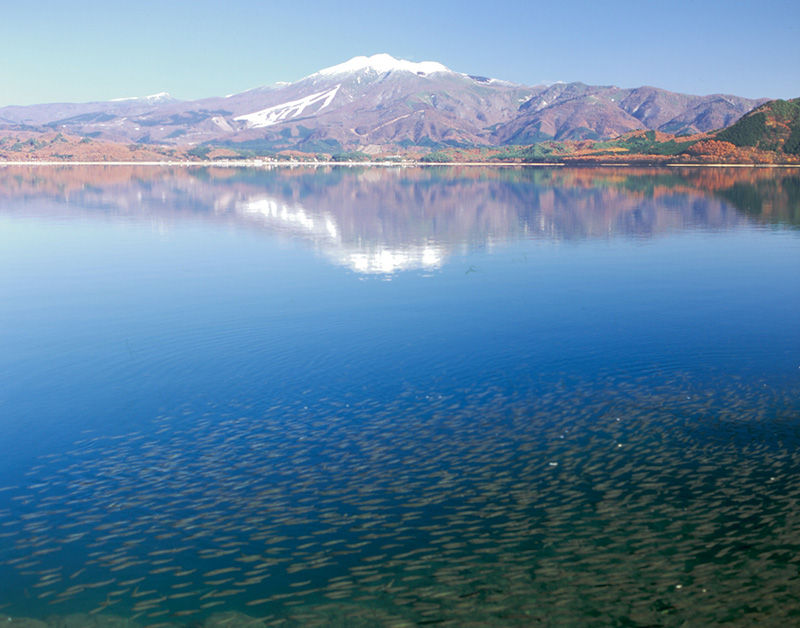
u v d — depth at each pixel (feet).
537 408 59.57
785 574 36.86
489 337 82.38
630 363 71.00
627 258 142.92
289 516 43.68
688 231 189.88
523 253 152.25
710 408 58.34
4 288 118.52
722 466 48.21
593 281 117.80
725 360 71.20
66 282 123.54
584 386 64.59
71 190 390.63
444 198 329.31
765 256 143.23
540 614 34.58
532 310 96.27
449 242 172.55
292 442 54.29
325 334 85.56
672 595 35.58
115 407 62.95
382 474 48.60
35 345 83.97
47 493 47.47
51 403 64.44
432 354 75.92
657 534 40.63
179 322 93.35
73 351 81.15
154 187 423.23
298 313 96.89
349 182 504.02
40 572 38.83
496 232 192.54
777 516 41.93
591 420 56.70
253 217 238.07
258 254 153.99
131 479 49.11
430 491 46.16
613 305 98.89
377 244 169.89
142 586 37.50
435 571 38.06
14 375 72.74
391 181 522.88
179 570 38.75
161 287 117.80
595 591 36.14
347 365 72.90
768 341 77.97
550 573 37.55
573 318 91.20
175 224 215.92
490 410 59.41
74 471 50.57
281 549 40.37
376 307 99.71
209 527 42.70
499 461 49.98
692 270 127.54
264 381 68.64
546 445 52.34
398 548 40.11
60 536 42.24
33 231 197.98
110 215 244.63
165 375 71.61
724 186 409.08
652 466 48.55
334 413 59.77
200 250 160.56
